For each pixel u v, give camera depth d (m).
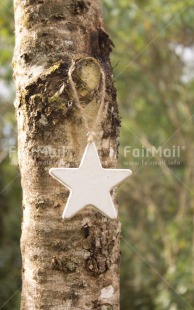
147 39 3.99
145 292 4.23
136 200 4.54
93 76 1.57
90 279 1.57
